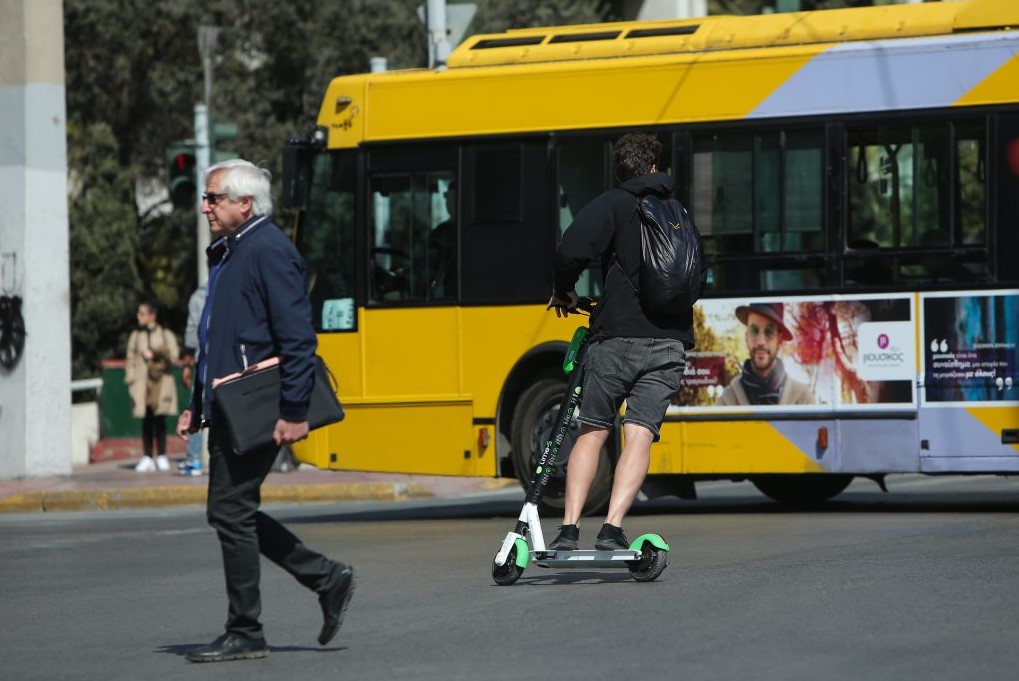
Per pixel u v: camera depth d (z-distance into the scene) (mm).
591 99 38031
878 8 36812
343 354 40000
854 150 36312
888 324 35781
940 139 35812
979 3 36062
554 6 89000
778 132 36688
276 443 18812
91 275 101688
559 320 37875
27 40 55688
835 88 36438
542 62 38812
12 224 55750
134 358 57312
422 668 18312
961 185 35625
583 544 30844
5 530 41250
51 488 49656
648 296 24141
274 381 18859
